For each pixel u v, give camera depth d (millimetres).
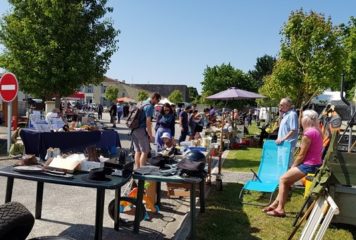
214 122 21203
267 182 7664
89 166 4840
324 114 10828
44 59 19016
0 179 8086
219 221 6047
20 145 11055
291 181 6352
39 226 5465
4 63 19484
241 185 8742
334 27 19797
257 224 5984
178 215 6254
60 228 5430
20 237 3197
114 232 5352
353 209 5355
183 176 5113
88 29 20297
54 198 6914
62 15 19125
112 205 5699
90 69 19797
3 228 2963
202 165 5207
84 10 20016
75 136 10055
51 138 9328
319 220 4523
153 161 5789
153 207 6355
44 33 19219
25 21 18844
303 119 6516
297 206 7059
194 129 15945
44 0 18812
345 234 5633
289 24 20297
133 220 5754
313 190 5047
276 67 23094
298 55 20141
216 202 7172
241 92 15547
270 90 28438
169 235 5332
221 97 15297
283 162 7738
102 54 20922
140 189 5266
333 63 19562
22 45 19156
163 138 8734
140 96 80062
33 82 19375
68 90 19922
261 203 7172
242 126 22344
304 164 6309
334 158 5395
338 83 19969
